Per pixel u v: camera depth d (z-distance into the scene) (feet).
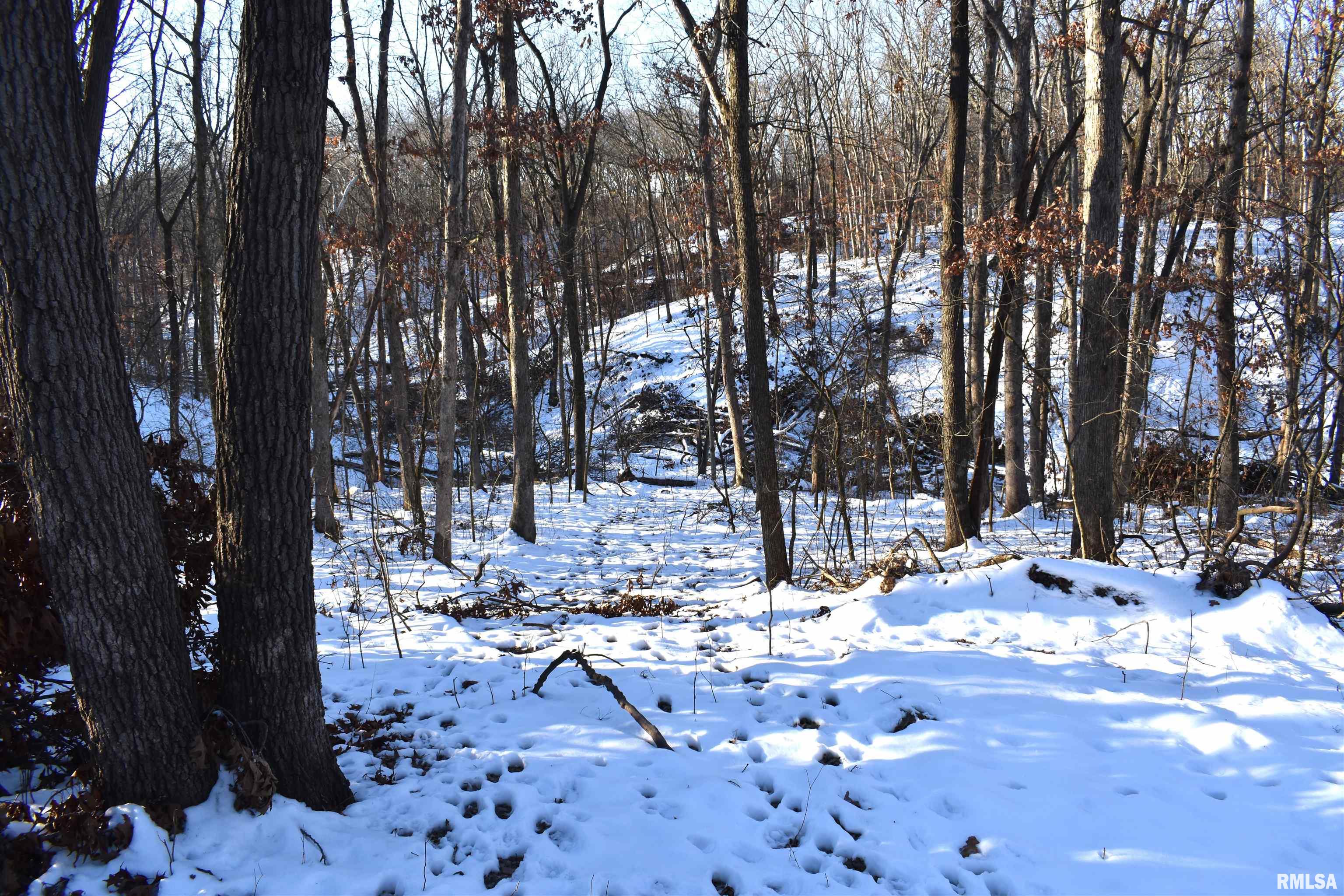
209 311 49.65
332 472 49.52
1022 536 42.83
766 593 28.48
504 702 18.39
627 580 36.06
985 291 46.62
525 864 11.86
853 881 11.69
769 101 85.97
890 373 63.98
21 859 10.62
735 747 15.75
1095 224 28.43
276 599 12.34
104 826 10.96
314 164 11.90
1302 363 32.58
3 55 9.45
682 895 11.16
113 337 10.83
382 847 12.12
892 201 88.28
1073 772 14.56
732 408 71.26
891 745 15.65
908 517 50.14
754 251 27.94
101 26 20.75
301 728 12.89
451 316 38.09
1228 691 17.62
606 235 130.72
